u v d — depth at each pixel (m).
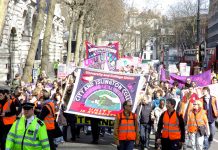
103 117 15.61
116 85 15.69
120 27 92.88
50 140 11.73
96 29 75.62
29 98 15.30
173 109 11.57
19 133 7.97
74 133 16.77
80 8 49.66
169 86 20.39
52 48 72.56
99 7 62.06
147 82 15.94
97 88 15.72
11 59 46.59
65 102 15.98
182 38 106.00
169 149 11.57
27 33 53.16
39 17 25.14
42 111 11.85
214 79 21.98
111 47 21.77
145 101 15.27
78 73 15.75
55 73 45.94
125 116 11.44
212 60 42.25
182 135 11.52
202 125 13.83
